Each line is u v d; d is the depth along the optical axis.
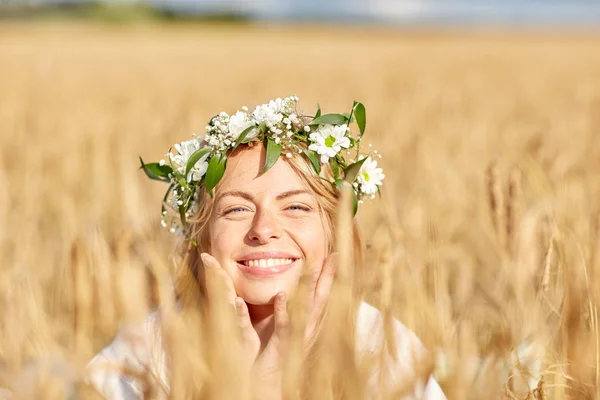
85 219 4.54
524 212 3.24
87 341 2.79
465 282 3.21
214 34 62.53
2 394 2.05
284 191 2.49
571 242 2.75
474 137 8.40
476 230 4.32
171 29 71.06
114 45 41.53
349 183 2.67
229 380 1.59
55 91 16.20
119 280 2.69
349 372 1.57
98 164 5.55
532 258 2.76
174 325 1.68
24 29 61.38
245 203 2.50
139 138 7.94
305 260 2.51
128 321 2.40
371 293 2.53
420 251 3.09
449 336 2.59
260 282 2.48
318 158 2.62
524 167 3.39
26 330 2.50
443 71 25.53
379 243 3.06
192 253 2.74
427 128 9.39
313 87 19.31
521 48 41.28
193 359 1.62
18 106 12.12
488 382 2.07
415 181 5.94
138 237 3.14
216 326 1.65
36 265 4.01
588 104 13.65
